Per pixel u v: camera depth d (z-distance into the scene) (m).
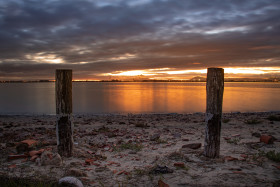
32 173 3.92
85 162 4.66
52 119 16.27
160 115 19.09
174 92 68.75
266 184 3.43
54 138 7.58
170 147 6.45
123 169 4.37
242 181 3.56
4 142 7.02
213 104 4.71
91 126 11.56
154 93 62.41
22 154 4.99
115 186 3.48
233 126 10.88
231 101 35.16
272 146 6.14
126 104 31.23
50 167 4.25
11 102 33.97
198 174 3.93
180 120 14.68
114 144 6.83
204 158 4.85
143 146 6.59
